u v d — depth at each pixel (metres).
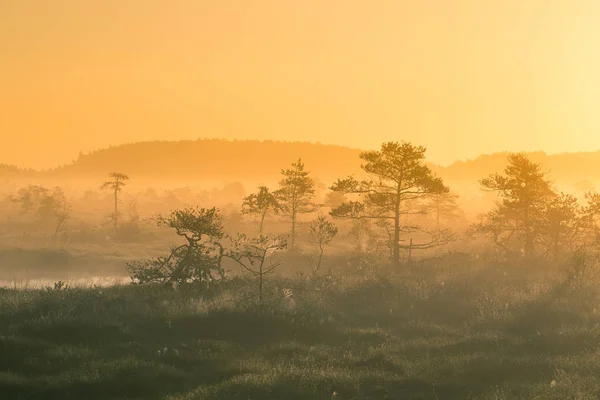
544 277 58.84
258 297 42.69
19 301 39.84
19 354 28.62
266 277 54.72
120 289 46.22
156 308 40.03
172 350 31.12
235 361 29.77
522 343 34.19
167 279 48.34
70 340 32.31
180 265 47.72
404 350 33.19
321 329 37.53
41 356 28.72
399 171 80.81
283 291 44.84
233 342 33.97
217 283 48.88
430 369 28.78
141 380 25.95
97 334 33.50
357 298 48.09
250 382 25.56
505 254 79.81
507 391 25.03
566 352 32.53
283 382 25.92
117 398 24.14
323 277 55.19
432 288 50.75
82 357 28.98
